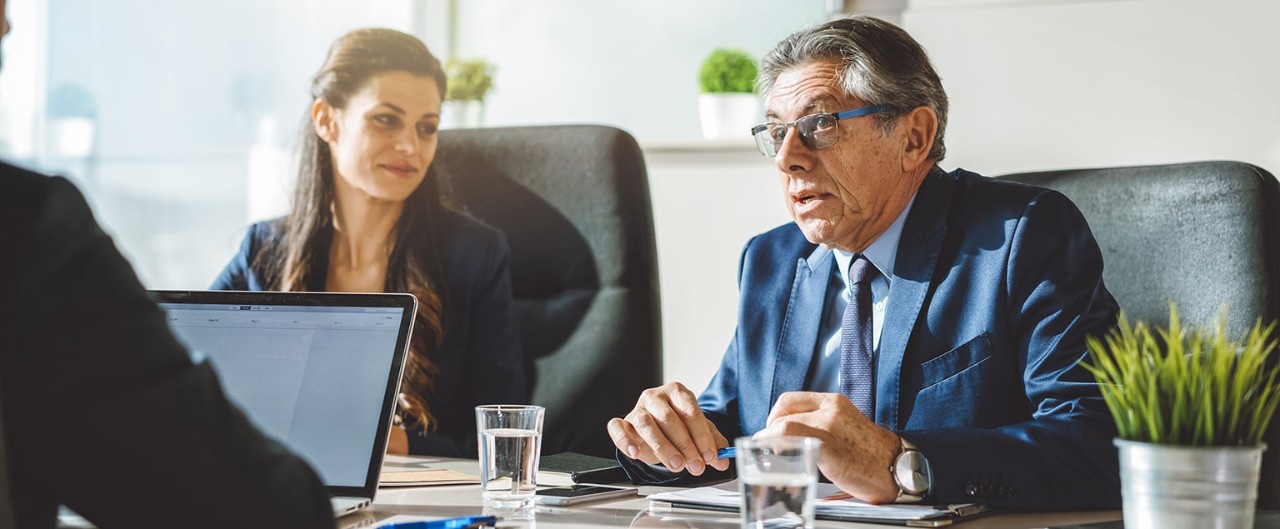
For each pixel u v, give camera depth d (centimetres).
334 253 226
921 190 161
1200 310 158
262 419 122
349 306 126
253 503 77
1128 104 233
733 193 265
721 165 265
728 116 262
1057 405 137
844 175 157
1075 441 125
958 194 162
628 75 282
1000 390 149
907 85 157
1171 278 162
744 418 170
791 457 91
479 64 284
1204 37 229
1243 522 86
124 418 72
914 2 248
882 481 118
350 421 121
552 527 109
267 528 78
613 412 212
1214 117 228
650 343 214
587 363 214
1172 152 231
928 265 156
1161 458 86
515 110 292
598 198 218
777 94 162
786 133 160
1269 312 152
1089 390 135
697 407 141
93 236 76
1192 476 85
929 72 161
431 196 226
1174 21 230
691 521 113
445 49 296
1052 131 237
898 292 156
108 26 324
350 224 226
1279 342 150
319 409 122
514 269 222
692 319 268
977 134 242
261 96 313
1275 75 224
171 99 320
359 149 224
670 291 270
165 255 320
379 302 126
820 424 118
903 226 161
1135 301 165
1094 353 136
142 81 322
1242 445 86
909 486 117
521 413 122
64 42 326
